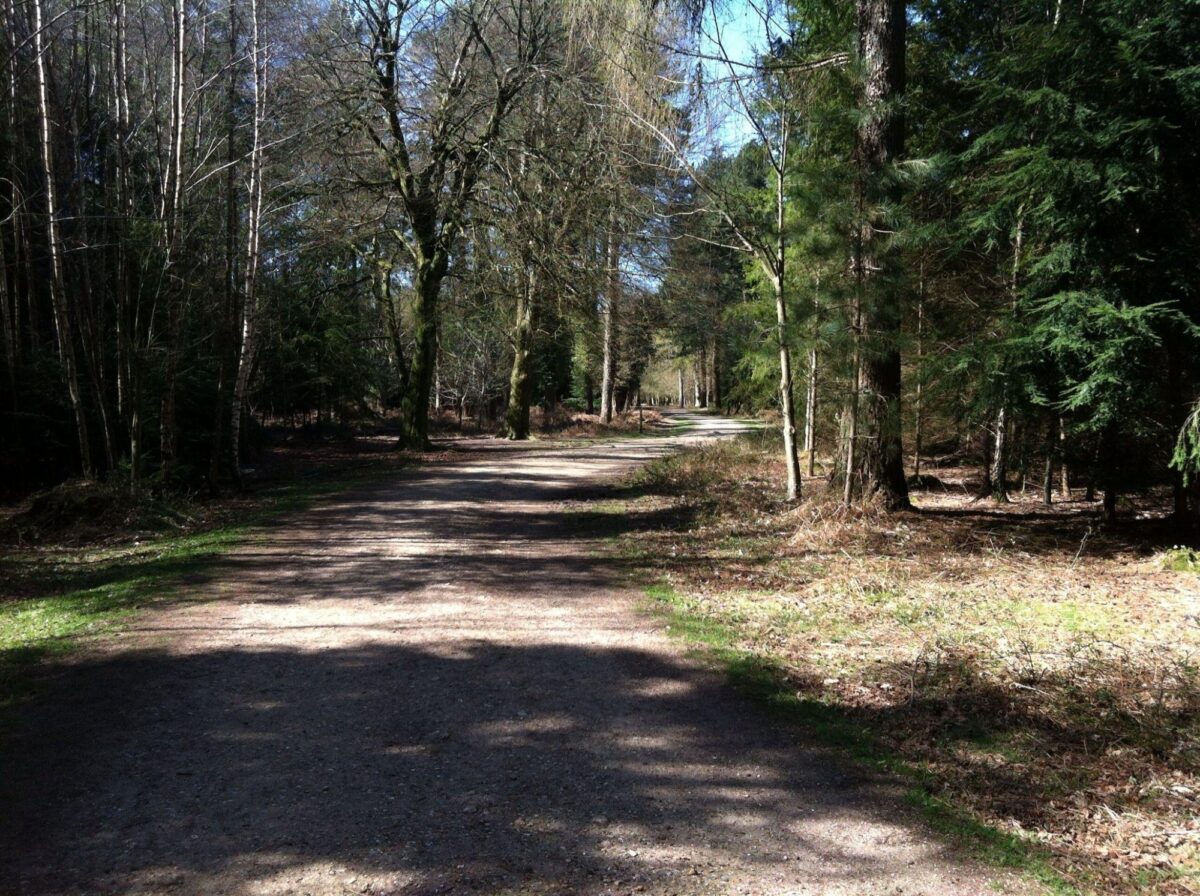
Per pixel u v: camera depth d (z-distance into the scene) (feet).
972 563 28.81
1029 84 32.27
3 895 10.23
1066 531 33.45
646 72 38.78
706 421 148.87
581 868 11.07
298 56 60.64
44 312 66.95
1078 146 27.96
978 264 41.39
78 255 49.37
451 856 11.32
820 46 41.47
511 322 97.35
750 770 14.23
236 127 54.80
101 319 49.21
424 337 79.25
